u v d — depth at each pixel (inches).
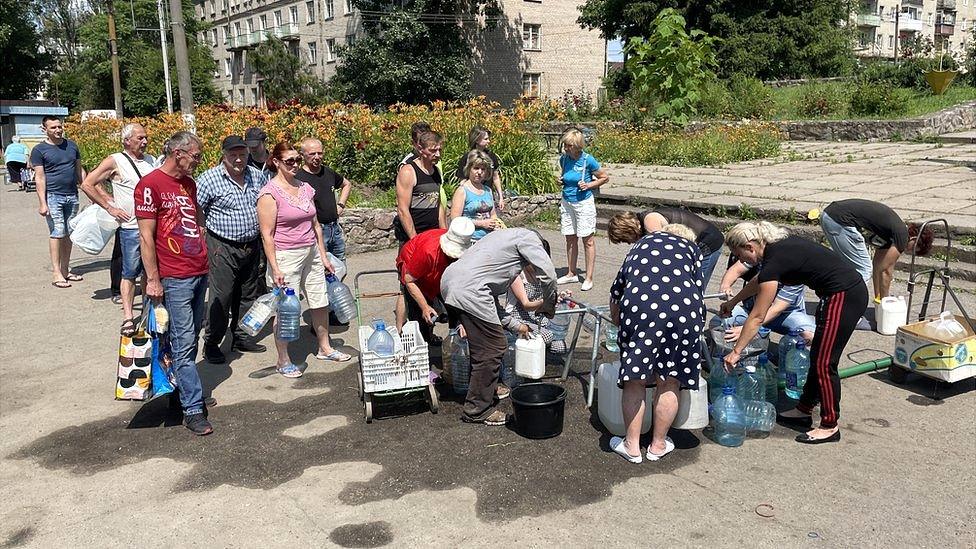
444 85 1450.5
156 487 157.9
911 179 456.8
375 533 138.2
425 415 191.0
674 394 158.4
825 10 1300.4
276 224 212.1
